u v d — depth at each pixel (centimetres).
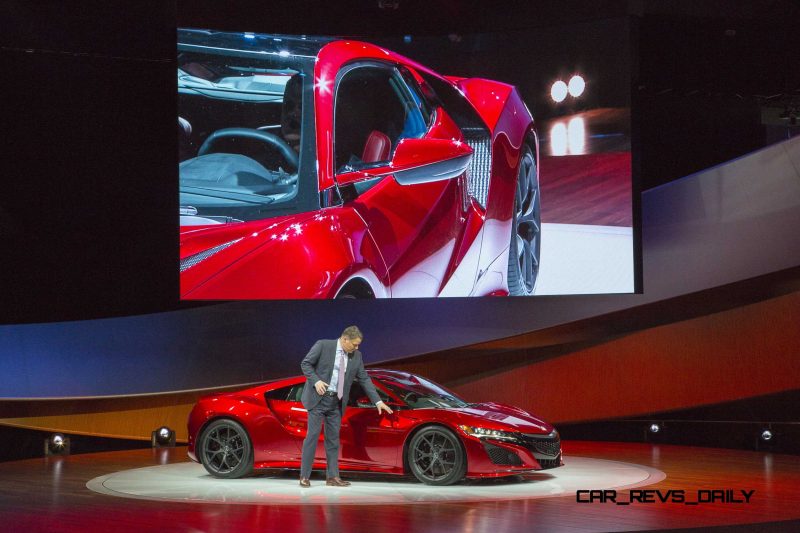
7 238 970
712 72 1070
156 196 1020
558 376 1089
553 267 1021
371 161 1007
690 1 965
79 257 998
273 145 996
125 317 1020
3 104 968
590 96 1020
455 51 1028
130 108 1010
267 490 644
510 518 511
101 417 1017
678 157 1081
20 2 969
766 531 486
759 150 1036
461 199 1018
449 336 1085
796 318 1007
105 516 522
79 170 996
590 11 1010
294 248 988
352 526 484
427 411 671
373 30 1019
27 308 977
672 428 1060
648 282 1073
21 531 473
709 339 1048
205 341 1049
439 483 658
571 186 1020
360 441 678
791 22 1009
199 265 980
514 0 995
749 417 1026
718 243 1050
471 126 1025
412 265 1005
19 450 960
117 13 995
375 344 1073
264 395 724
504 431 651
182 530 474
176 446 1059
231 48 998
